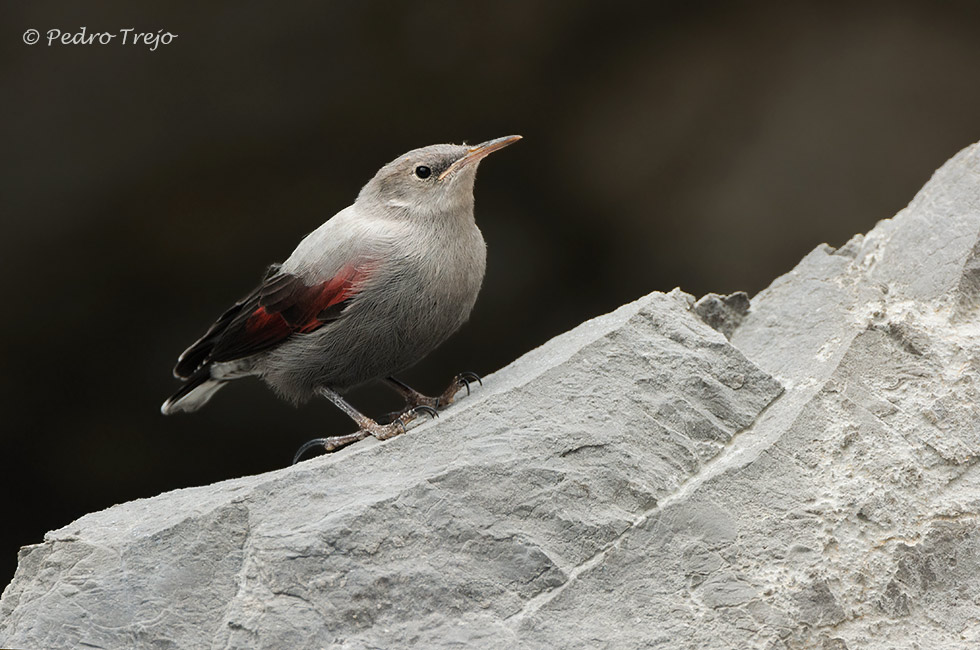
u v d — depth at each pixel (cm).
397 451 895
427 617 814
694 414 925
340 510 840
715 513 860
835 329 1032
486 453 879
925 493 881
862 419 919
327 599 812
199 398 1259
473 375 1073
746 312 1114
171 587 841
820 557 841
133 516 921
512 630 807
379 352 1101
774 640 803
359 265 1065
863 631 818
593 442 888
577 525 849
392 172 1093
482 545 839
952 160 1143
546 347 1064
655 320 980
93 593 851
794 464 891
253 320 1120
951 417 920
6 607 888
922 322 1000
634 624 814
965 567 856
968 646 820
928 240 1064
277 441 2138
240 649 802
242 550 846
